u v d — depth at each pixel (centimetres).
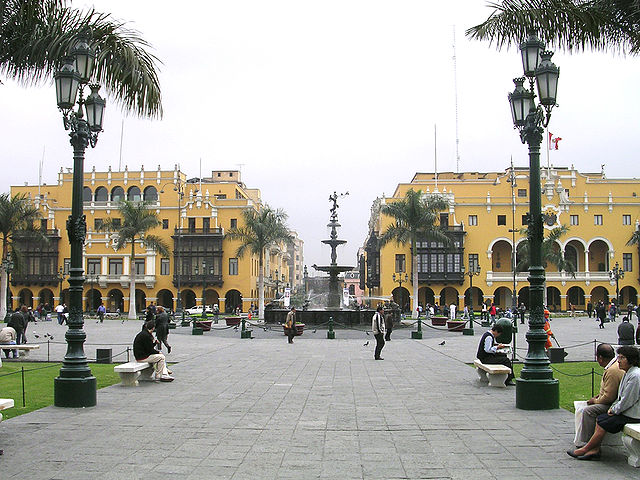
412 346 2625
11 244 5244
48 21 1143
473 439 876
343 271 4112
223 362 1944
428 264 7456
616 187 7638
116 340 2950
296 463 749
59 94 1147
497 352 1440
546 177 7556
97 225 6494
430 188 7731
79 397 1120
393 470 721
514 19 1237
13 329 2148
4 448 819
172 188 7850
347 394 1286
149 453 793
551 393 1102
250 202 7794
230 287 7581
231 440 866
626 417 749
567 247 7706
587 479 687
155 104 1274
